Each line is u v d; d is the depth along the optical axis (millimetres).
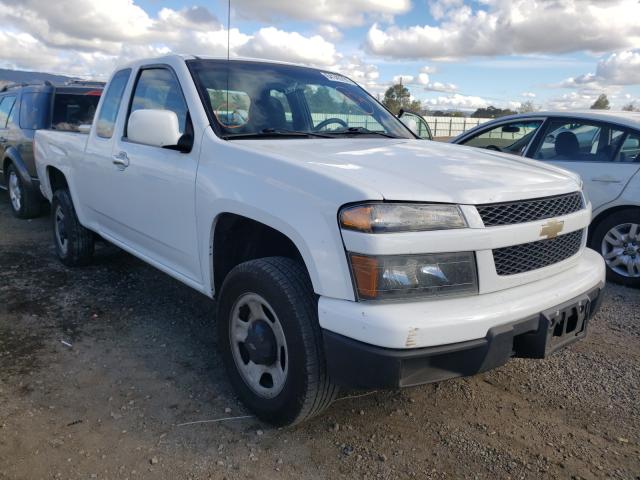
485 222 2312
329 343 2252
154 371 3258
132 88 3963
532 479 2387
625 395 3092
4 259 5410
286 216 2408
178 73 3459
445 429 2738
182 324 3949
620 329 4020
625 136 4988
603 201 5023
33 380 3109
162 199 3357
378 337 2092
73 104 7176
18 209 7320
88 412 2809
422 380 2205
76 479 2311
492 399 3031
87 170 4410
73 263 5055
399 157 2803
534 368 3396
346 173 2375
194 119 3174
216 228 2969
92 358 3398
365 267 2143
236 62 3699
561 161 5348
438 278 2225
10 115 7641
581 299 2586
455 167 2666
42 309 4145
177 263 3424
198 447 2551
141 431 2660
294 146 2938
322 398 2471
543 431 2740
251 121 3281
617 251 5039
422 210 2199
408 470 2428
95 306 4238
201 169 2994
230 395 3014
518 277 2441
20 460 2414
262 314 2652
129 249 3994
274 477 2367
